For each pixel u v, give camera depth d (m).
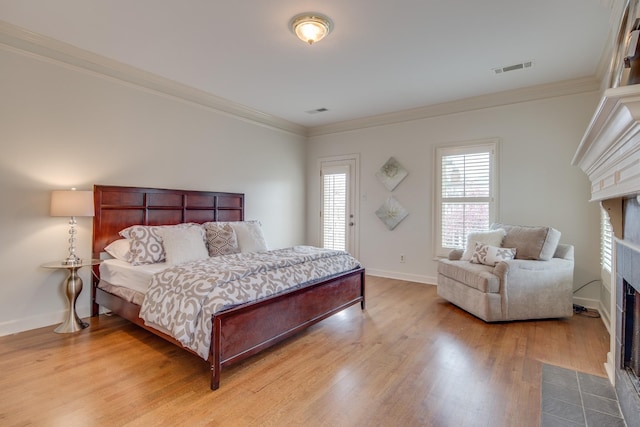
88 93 3.32
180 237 3.38
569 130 3.89
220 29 2.79
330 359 2.50
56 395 1.99
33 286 3.01
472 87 4.10
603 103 1.09
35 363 2.38
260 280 2.51
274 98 4.54
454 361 2.46
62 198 2.91
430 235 4.89
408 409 1.89
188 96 4.23
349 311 3.63
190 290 2.27
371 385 2.14
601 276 3.56
